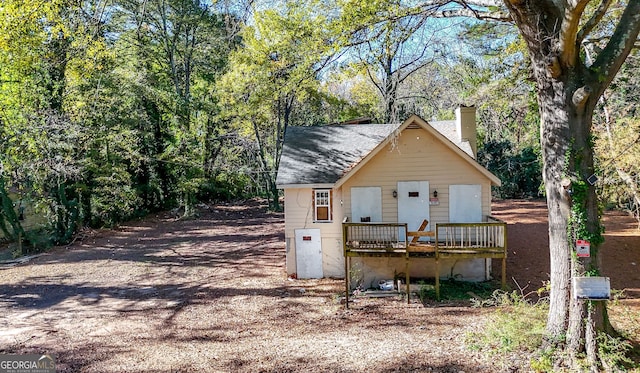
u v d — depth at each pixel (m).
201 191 34.72
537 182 32.47
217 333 9.53
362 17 8.29
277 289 13.21
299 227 14.52
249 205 36.31
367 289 13.02
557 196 6.80
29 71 19.17
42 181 19.86
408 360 7.47
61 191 21.41
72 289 13.77
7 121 18.67
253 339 9.05
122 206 25.14
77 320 10.70
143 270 16.09
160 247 20.48
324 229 14.41
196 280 14.55
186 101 29.78
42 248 20.67
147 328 9.98
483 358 7.27
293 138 16.64
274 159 35.06
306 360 7.77
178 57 33.22
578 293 6.55
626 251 15.20
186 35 29.56
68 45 18.14
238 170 31.84
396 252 11.74
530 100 15.96
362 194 13.52
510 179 33.69
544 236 18.41
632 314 8.79
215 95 29.17
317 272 14.52
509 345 7.37
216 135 31.55
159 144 30.45
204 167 29.95
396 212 13.38
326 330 9.50
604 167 12.34
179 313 11.10
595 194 6.70
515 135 33.94
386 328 9.44
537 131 26.12
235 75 20.48
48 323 10.51
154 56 30.81
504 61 13.98
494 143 33.81
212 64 31.81
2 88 19.34
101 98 22.73
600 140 12.90
